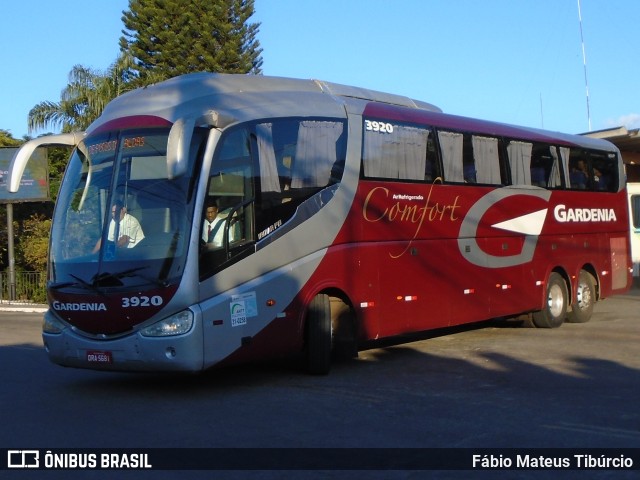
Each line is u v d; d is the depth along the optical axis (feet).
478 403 29.89
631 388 32.40
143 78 110.42
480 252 44.91
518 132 49.21
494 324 54.39
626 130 77.92
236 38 114.83
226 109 32.60
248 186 32.40
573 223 53.67
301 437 25.12
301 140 34.88
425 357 41.01
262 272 32.58
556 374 35.68
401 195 39.63
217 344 30.68
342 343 36.99
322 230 35.24
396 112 40.24
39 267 104.27
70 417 28.32
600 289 56.44
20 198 101.09
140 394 32.40
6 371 38.88
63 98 106.11
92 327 30.60
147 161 31.48
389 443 24.36
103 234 31.19
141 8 113.19
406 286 39.58
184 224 30.30
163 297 29.71
